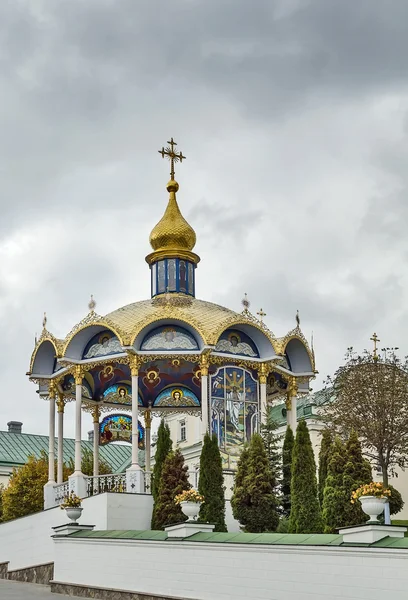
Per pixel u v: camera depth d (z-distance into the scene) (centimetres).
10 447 7569
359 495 1794
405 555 1612
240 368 3206
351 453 2600
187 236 3575
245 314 3195
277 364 3288
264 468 2695
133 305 3403
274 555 1934
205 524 2273
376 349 4116
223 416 3117
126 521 2853
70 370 3300
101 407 3800
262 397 3206
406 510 5009
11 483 5747
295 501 2542
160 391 3856
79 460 3156
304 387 3581
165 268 3544
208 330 3095
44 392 3619
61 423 3562
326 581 1788
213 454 2725
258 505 2642
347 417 3875
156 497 2861
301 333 3391
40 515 3192
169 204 3650
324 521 2539
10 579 3259
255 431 3162
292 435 2978
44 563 3089
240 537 2077
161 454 2917
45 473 5609
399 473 5084
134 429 3047
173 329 3173
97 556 2577
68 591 2669
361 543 1717
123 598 2420
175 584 2236
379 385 3875
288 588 1883
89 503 2917
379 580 1664
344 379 4009
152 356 3117
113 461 7550
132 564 2419
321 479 2936
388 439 3838
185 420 6119
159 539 2325
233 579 2045
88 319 3166
